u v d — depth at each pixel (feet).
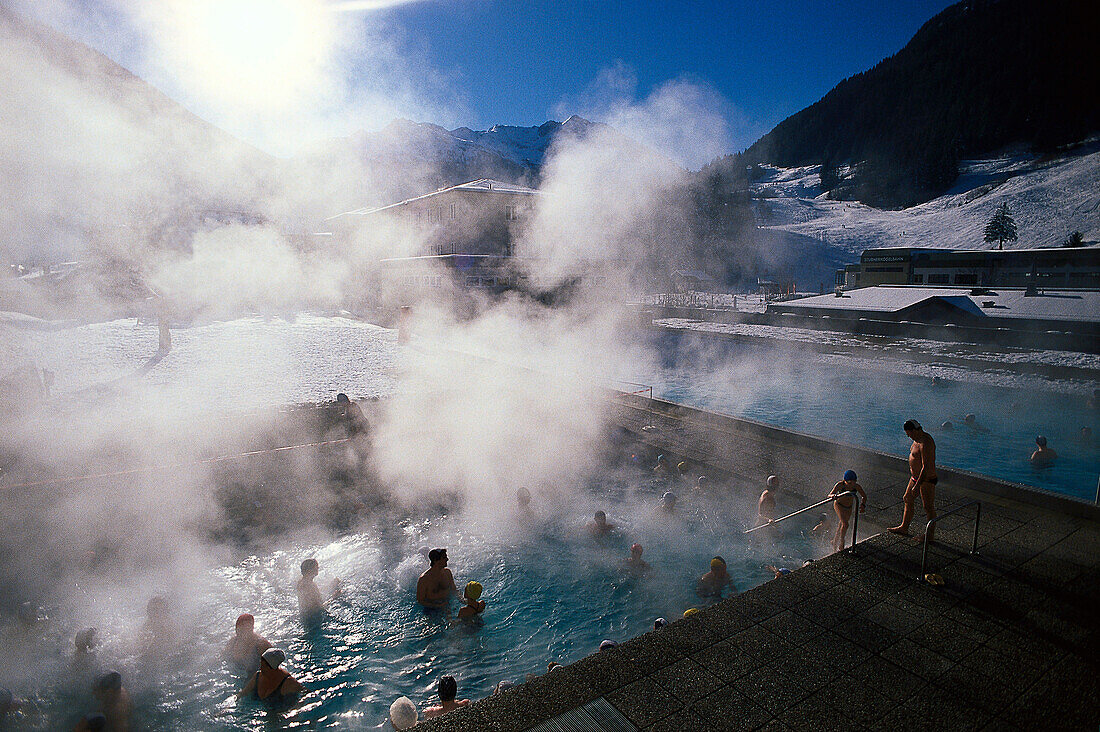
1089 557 18.03
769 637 13.89
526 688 12.15
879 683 12.34
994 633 14.12
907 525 19.66
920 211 397.60
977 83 571.69
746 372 70.28
